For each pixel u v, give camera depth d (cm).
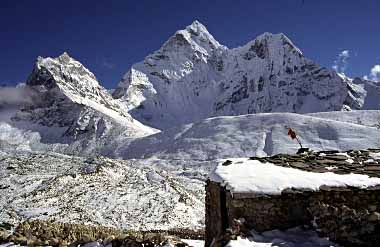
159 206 3822
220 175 1295
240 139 13750
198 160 12912
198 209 4081
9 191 3997
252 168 1344
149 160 13900
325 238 1064
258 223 1135
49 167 5278
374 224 1005
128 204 3762
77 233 1606
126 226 3122
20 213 3259
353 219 1033
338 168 1341
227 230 1103
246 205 1144
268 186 1166
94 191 4019
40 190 3934
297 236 1099
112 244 1285
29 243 1411
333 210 1071
